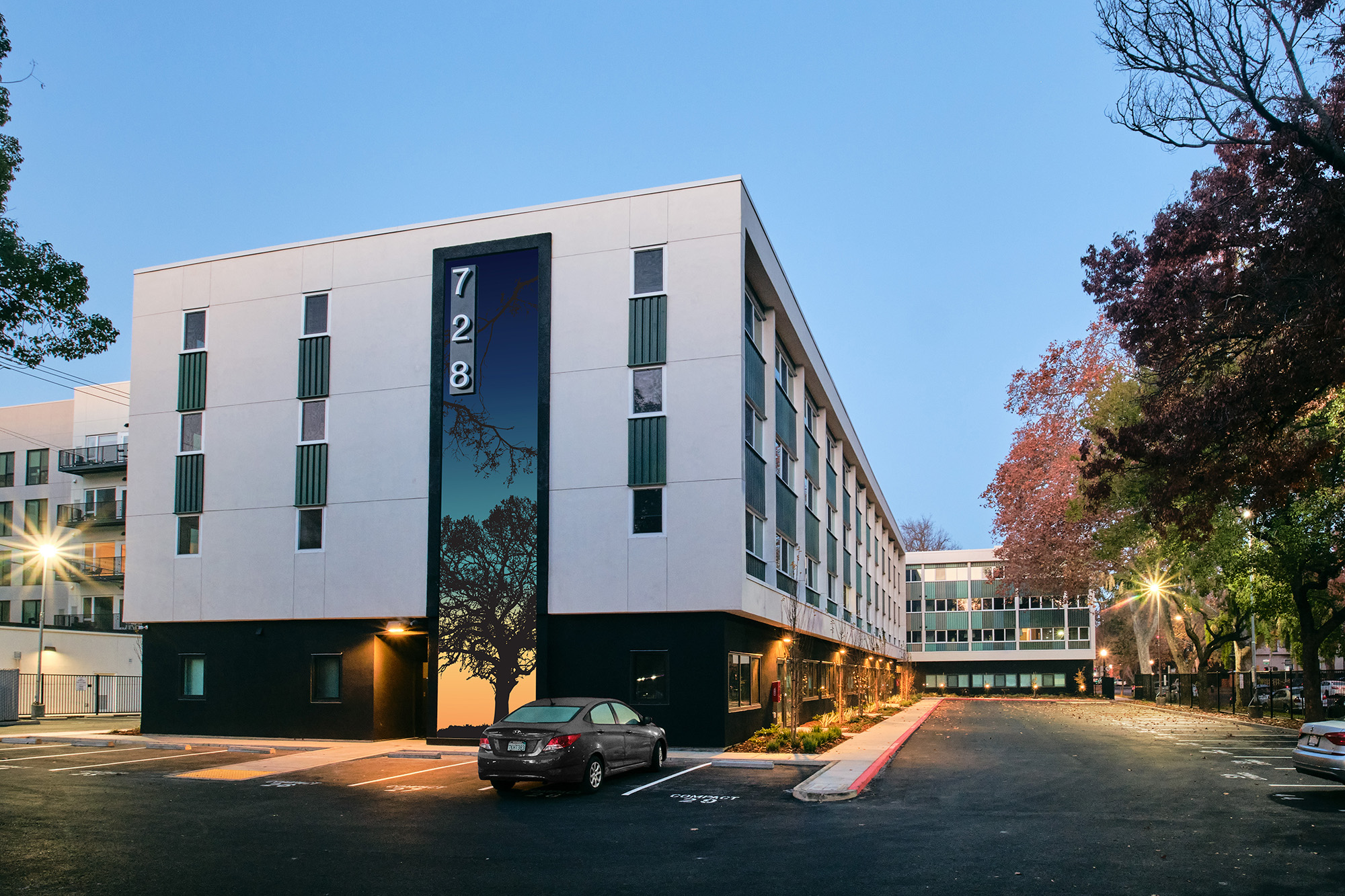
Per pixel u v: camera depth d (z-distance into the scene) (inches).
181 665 1060.5
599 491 923.4
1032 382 1752.0
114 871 406.9
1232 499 1138.7
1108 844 466.3
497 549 943.0
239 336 1070.4
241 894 370.6
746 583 909.8
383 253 1030.4
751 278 1028.5
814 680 1371.8
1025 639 3385.8
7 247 500.7
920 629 3481.8
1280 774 759.7
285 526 1024.9
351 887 382.3
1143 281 855.1
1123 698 3169.3
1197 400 780.0
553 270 968.3
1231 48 652.7
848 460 1819.6
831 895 369.1
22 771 748.0
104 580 2066.9
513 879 394.9
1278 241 719.7
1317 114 665.6
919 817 547.8
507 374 965.2
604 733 658.8
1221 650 2405.3
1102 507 1344.7
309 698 1007.6
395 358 1009.5
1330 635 1710.1
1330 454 860.6
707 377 910.4
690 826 515.8
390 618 979.3
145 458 1086.4
